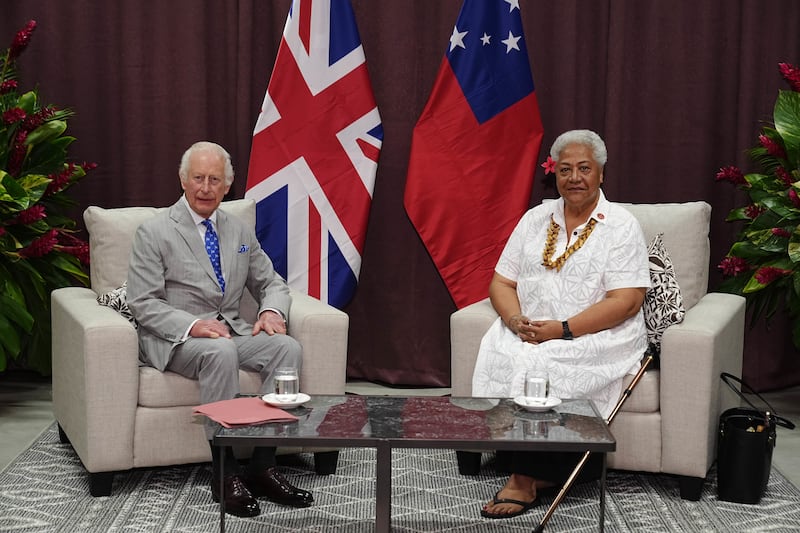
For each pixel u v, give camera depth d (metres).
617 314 2.97
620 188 4.09
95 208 3.40
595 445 2.19
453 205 4.02
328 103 4.01
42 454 3.31
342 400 2.56
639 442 2.93
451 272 4.06
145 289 3.02
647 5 4.02
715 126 4.09
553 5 4.06
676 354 2.87
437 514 2.83
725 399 3.15
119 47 4.14
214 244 3.17
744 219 3.91
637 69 4.07
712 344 2.83
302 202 4.03
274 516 2.79
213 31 4.14
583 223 3.12
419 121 4.00
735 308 3.25
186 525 2.70
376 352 4.33
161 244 3.07
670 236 3.40
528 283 3.14
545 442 2.19
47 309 3.93
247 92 4.11
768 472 2.94
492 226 4.04
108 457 2.86
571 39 4.02
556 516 2.82
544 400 2.49
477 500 2.95
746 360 4.26
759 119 4.08
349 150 4.04
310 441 2.19
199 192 3.08
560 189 3.07
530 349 2.95
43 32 4.14
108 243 3.34
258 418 2.32
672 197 4.12
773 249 3.64
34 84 4.18
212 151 3.10
